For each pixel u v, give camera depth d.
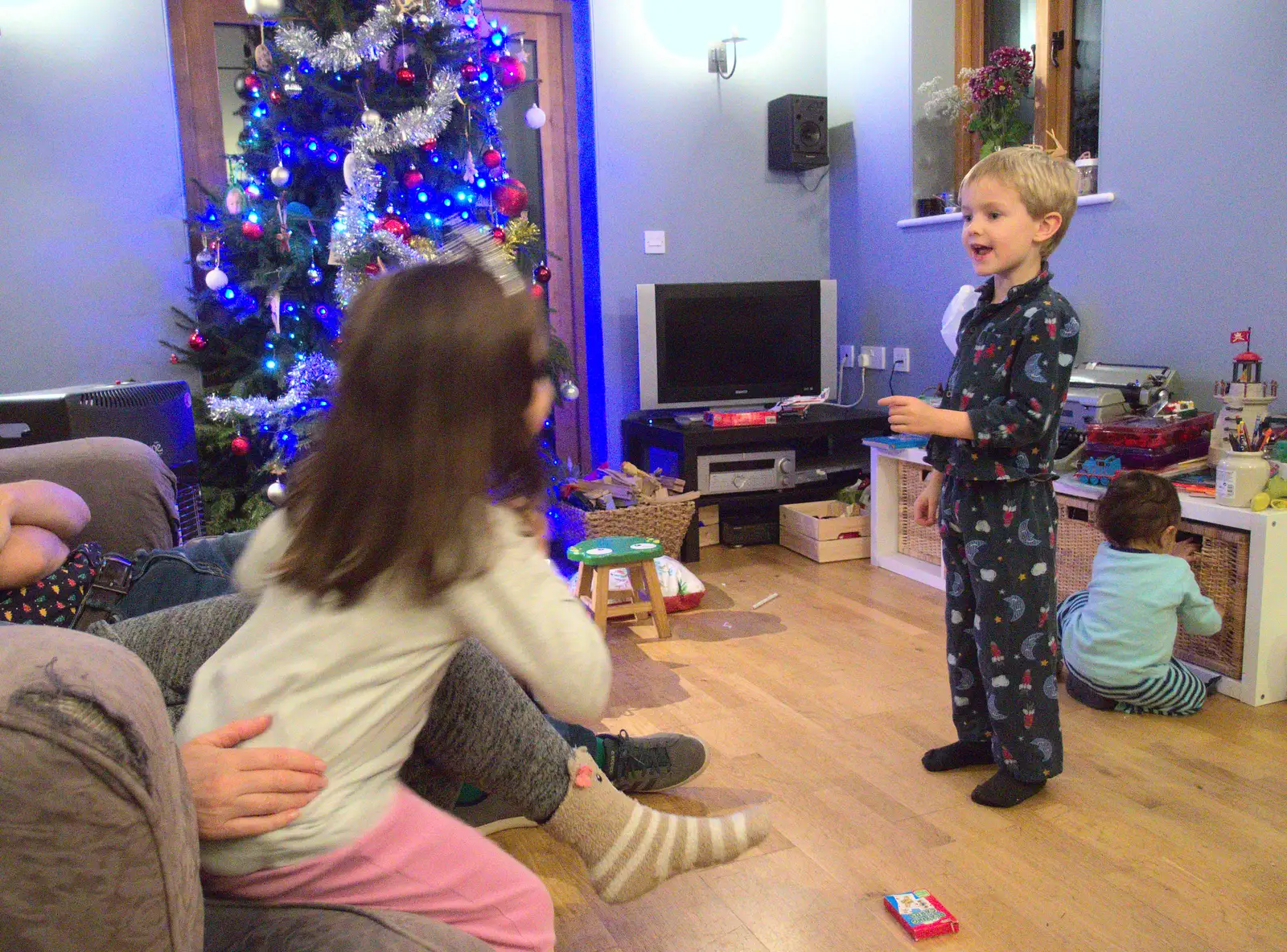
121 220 3.54
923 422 1.69
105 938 0.59
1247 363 2.48
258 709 0.89
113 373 3.59
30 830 0.56
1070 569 2.73
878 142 4.11
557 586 0.95
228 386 3.56
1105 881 1.61
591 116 4.09
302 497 0.93
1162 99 2.89
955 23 3.90
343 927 0.82
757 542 3.95
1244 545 2.26
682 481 3.63
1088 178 3.19
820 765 2.05
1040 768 1.83
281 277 3.29
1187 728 2.17
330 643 0.88
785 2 4.29
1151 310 2.99
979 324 1.84
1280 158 2.59
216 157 3.75
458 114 3.40
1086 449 2.68
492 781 1.18
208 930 0.84
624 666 2.66
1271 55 2.58
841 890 1.61
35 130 3.43
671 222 4.22
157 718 0.65
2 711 0.56
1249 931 1.47
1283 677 2.29
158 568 1.57
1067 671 2.39
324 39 3.30
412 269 0.93
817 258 4.48
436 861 0.91
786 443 4.16
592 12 3.99
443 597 0.88
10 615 1.41
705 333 4.00
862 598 3.19
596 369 4.30
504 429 0.89
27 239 3.45
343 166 3.29
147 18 3.51
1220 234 2.76
